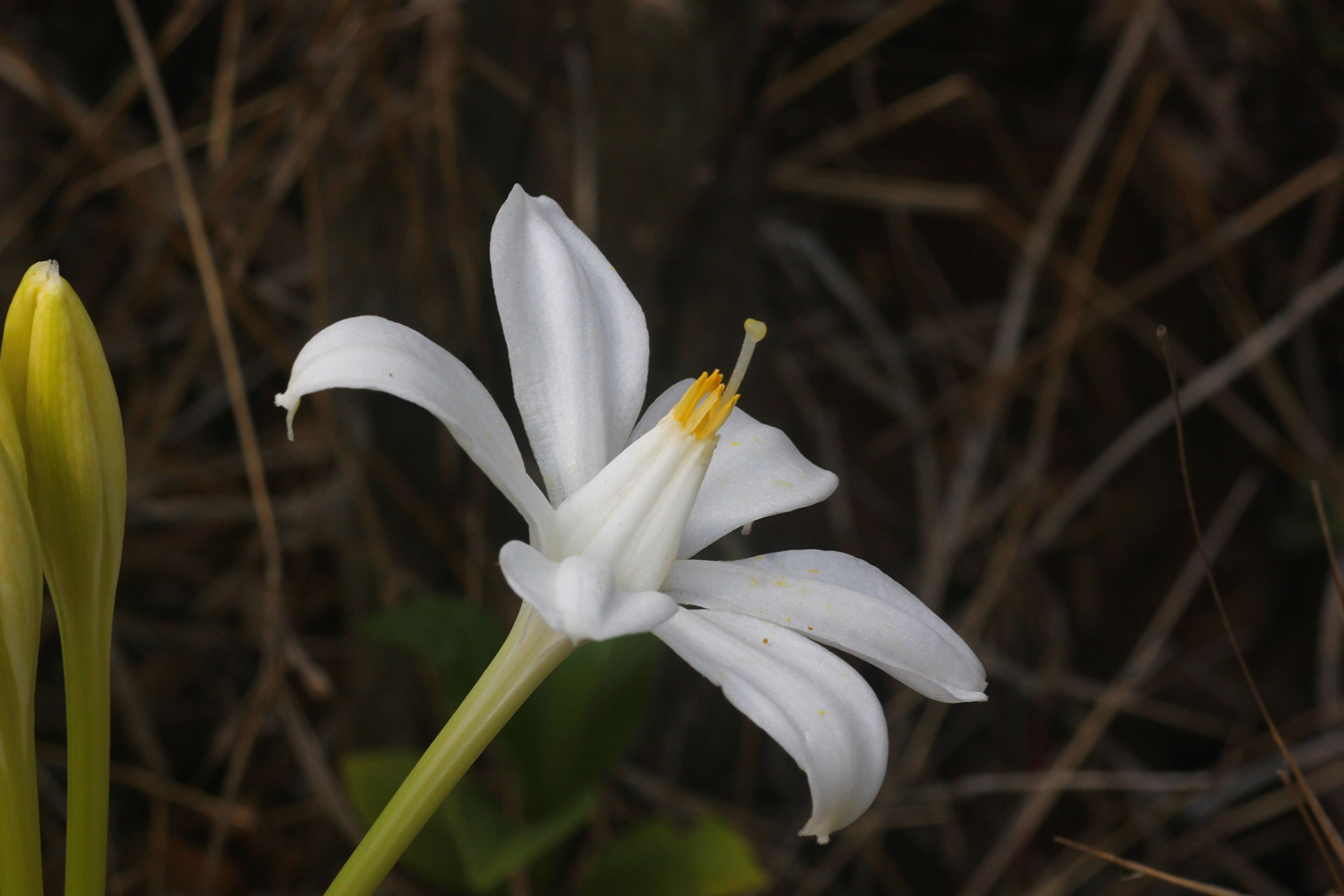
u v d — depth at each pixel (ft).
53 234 2.27
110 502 1.38
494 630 1.86
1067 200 2.59
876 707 1.35
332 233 2.18
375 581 2.33
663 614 1.33
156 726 2.46
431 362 1.36
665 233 2.05
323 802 2.05
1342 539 2.71
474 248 2.16
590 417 1.41
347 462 2.21
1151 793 2.72
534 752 1.85
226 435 2.73
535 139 2.09
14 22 2.65
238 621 2.57
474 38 2.07
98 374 1.37
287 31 2.35
